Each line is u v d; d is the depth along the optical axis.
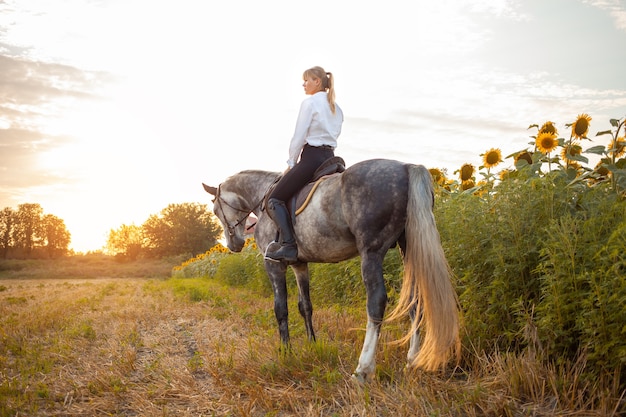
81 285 22.81
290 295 10.45
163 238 90.38
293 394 3.86
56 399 4.29
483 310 4.59
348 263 7.84
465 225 4.79
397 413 3.36
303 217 4.52
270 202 4.75
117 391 4.32
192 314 8.58
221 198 6.21
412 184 3.94
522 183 4.64
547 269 3.79
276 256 4.69
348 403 3.65
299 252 4.73
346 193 4.14
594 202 4.33
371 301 3.98
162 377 4.70
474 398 3.41
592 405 3.12
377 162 4.16
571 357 3.77
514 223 4.43
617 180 4.67
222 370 4.76
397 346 4.77
